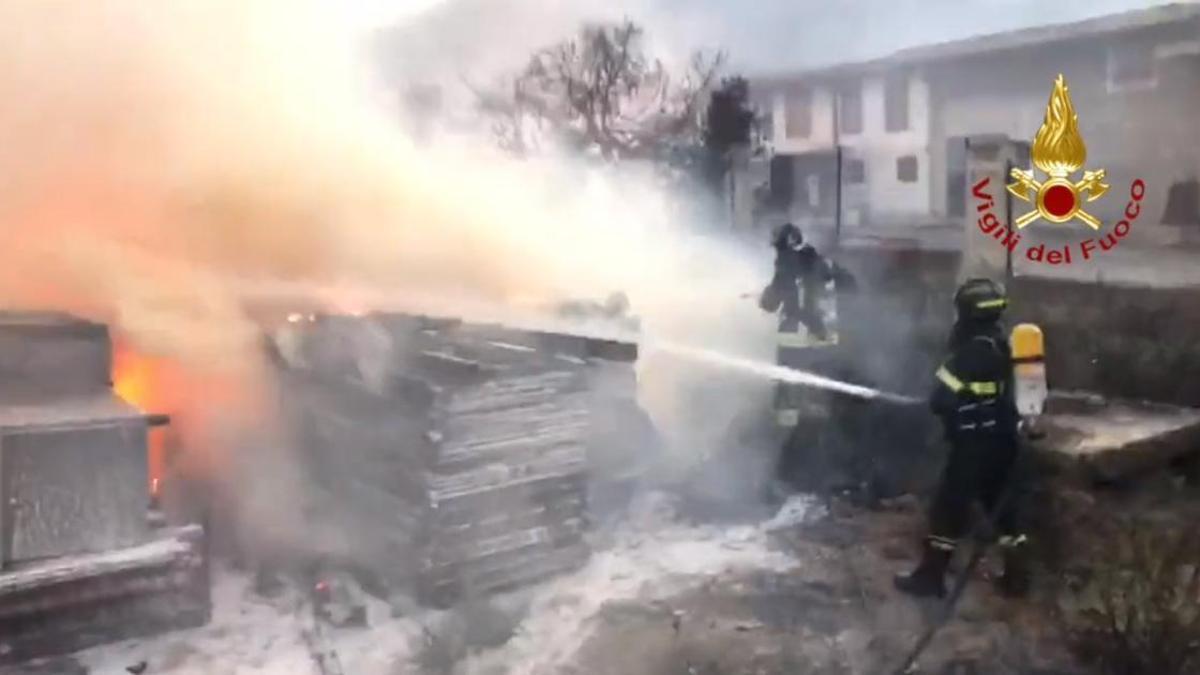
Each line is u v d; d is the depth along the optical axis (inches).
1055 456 154.7
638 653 132.9
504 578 153.3
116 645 136.6
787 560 165.2
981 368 150.0
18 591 127.1
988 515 154.2
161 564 138.1
